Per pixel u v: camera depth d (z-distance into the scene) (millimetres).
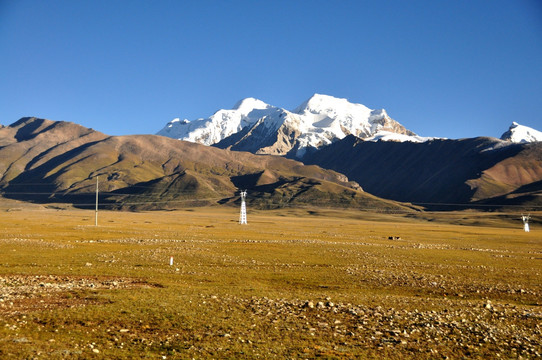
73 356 24281
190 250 85688
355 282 54625
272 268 65000
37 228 144875
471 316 35438
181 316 33156
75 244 91375
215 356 25359
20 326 28938
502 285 54188
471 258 86875
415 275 61031
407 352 26906
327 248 99500
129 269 58906
